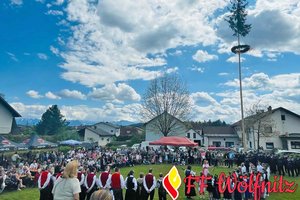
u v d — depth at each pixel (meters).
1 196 15.65
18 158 27.77
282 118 54.22
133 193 11.91
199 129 74.12
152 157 34.69
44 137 71.56
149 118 54.34
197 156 33.81
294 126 53.91
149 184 12.10
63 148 46.56
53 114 97.00
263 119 52.38
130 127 111.44
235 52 42.78
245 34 45.41
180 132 56.06
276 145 53.41
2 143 31.61
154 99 53.88
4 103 29.64
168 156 34.72
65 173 4.94
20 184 17.98
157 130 56.09
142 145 52.03
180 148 46.56
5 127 29.81
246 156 28.14
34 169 20.66
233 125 68.19
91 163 26.78
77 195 4.84
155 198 14.70
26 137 57.19
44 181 9.88
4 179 17.05
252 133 56.16
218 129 70.12
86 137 83.81
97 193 2.65
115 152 35.38
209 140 67.56
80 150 35.81
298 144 51.72
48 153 31.77
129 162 31.72
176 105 53.41
